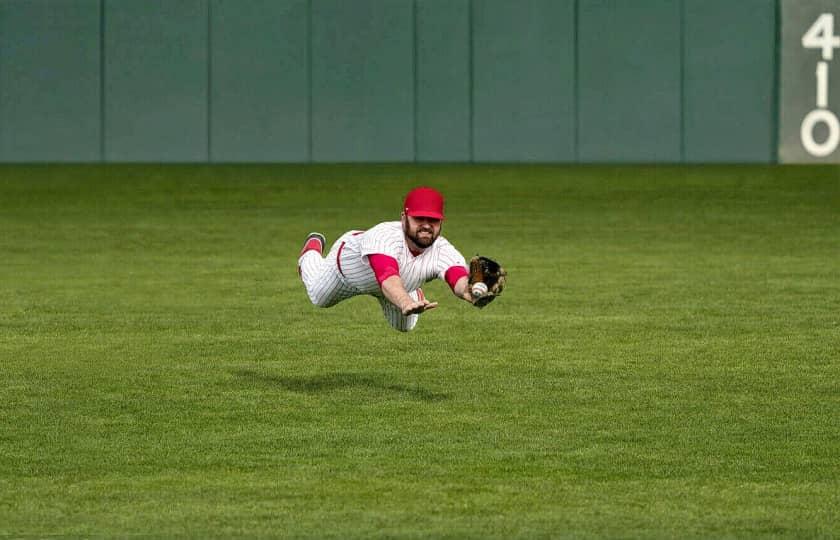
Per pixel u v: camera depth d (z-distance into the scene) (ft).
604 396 106.11
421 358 122.21
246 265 190.19
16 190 295.07
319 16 354.54
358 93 355.97
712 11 352.08
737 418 98.58
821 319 144.15
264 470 84.53
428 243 93.30
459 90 355.97
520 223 244.01
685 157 355.97
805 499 78.48
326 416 99.09
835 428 95.55
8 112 354.13
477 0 354.54
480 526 73.46
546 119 356.38
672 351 125.49
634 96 354.74
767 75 353.10
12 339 132.46
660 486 81.10
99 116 355.36
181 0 353.10
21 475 83.35
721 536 71.92
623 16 353.10
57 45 353.10
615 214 257.75
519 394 106.83
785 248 209.87
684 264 191.31
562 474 83.56
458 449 89.61
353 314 147.23
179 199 281.33
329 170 338.34
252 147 357.00
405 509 76.48
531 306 153.38
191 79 354.95
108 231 231.09
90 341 131.23
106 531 72.69
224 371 116.06
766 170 335.67
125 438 92.43
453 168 343.67
